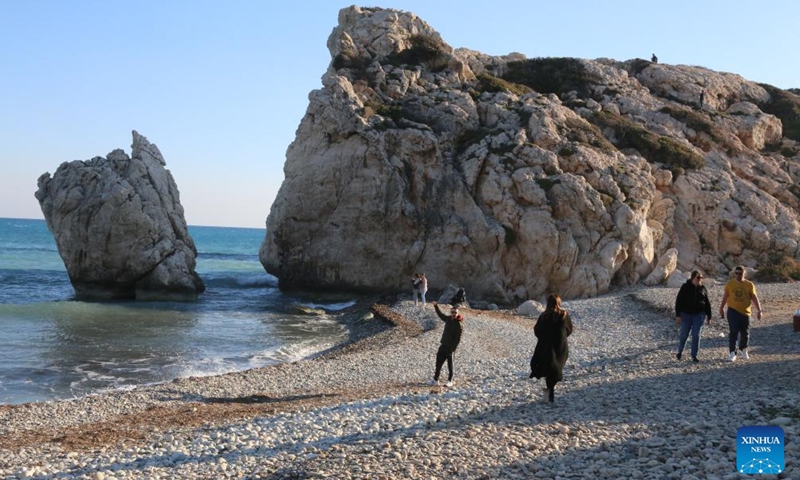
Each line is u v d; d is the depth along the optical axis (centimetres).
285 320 3894
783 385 1325
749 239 4959
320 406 1589
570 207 4591
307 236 5044
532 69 6431
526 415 1197
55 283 5734
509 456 924
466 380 1947
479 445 991
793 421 994
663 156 5303
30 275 6281
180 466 1052
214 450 1157
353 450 1024
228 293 5262
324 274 4959
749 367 1617
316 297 5025
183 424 1499
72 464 1132
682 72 6712
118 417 1681
